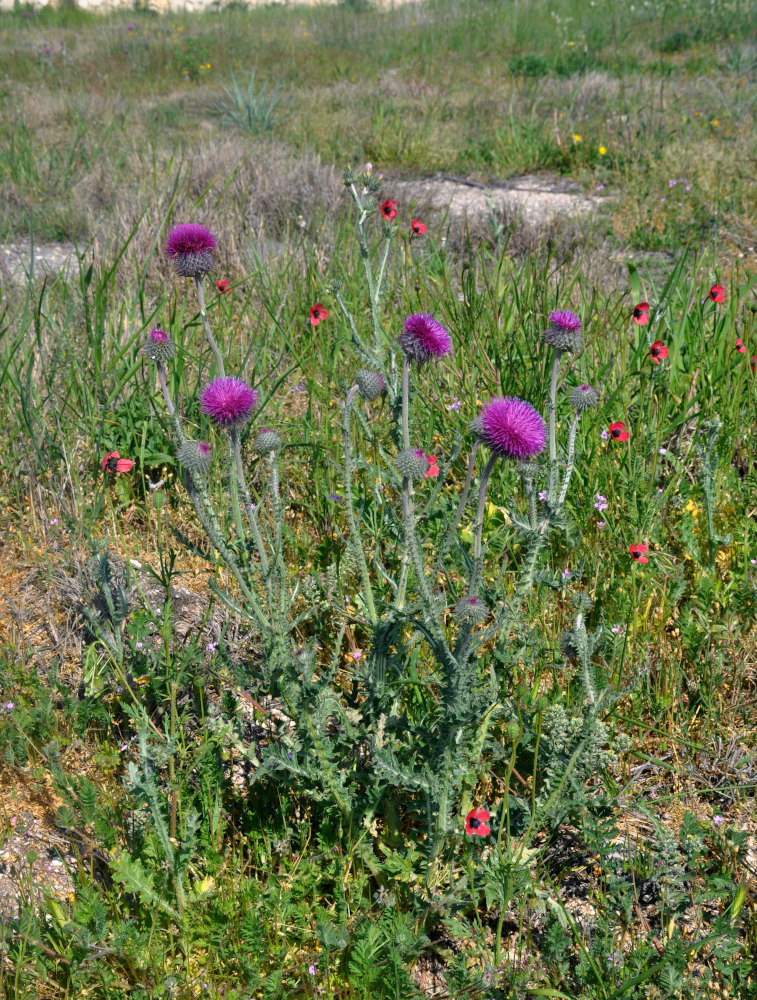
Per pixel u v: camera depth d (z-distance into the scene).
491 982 2.06
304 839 2.32
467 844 2.27
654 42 15.12
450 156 10.15
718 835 2.43
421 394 4.21
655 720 2.81
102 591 3.09
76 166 9.46
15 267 6.16
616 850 2.26
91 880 2.24
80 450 4.12
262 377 4.42
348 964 2.08
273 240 7.15
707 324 4.69
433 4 20.97
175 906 2.19
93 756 2.62
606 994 1.98
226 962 2.12
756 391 4.21
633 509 3.39
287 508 3.90
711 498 3.39
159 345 2.38
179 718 2.58
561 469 3.55
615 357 4.38
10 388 4.35
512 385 4.11
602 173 9.24
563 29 16.52
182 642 3.11
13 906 2.27
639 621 3.11
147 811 2.32
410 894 2.26
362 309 5.16
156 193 6.76
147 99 13.79
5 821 2.53
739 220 7.73
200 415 3.98
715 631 3.04
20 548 3.66
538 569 3.08
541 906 2.24
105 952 2.03
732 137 9.83
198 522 3.71
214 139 9.73
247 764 2.73
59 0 24.92
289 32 19.53
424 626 2.00
